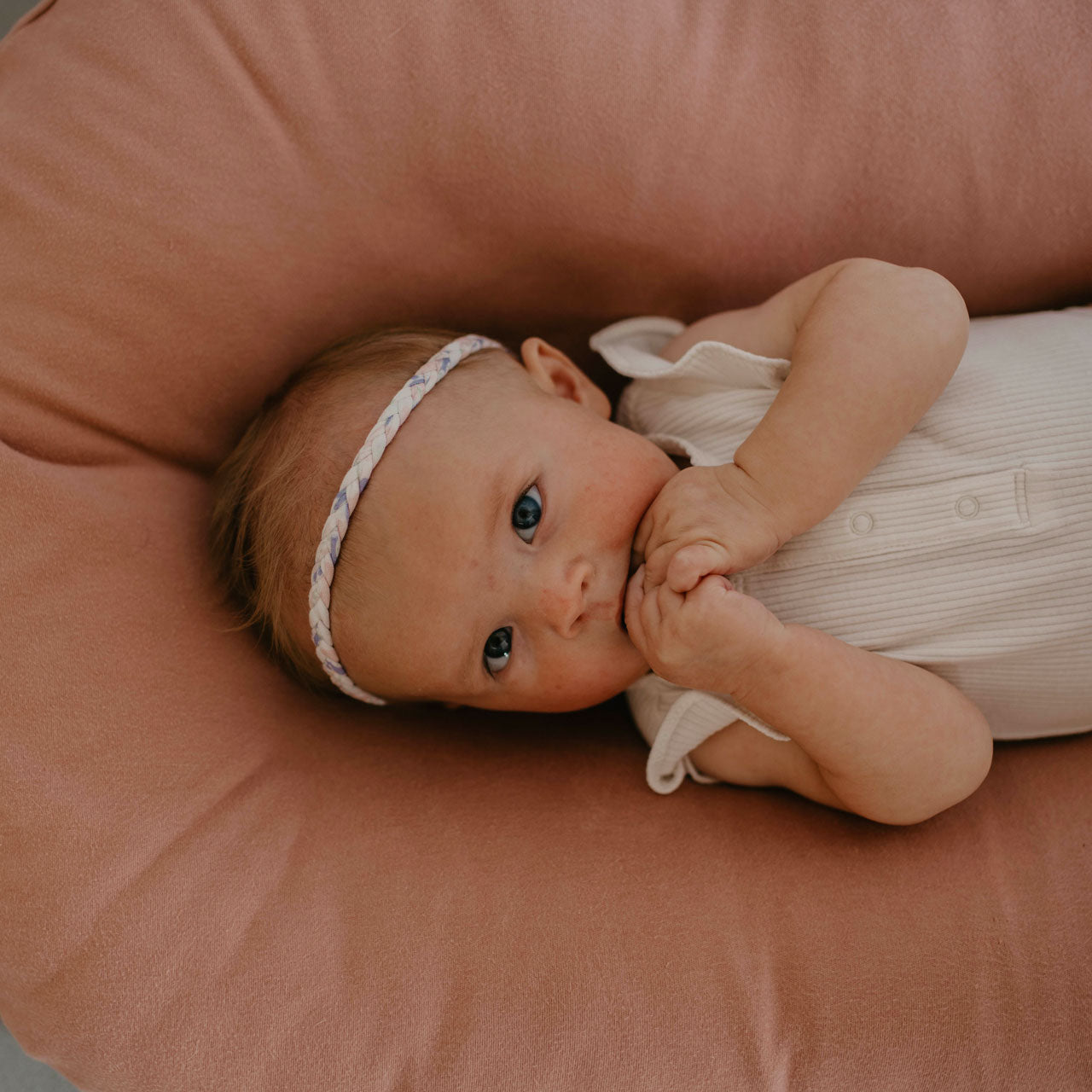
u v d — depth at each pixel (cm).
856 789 115
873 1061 102
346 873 116
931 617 116
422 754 134
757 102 126
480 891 115
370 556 115
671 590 110
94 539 122
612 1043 104
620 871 118
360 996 106
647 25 124
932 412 118
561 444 117
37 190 119
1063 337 122
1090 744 129
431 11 121
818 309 117
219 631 130
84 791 111
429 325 142
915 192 131
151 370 128
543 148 125
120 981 104
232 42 120
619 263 136
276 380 137
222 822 116
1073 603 115
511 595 113
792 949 109
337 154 124
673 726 126
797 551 121
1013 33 127
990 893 112
